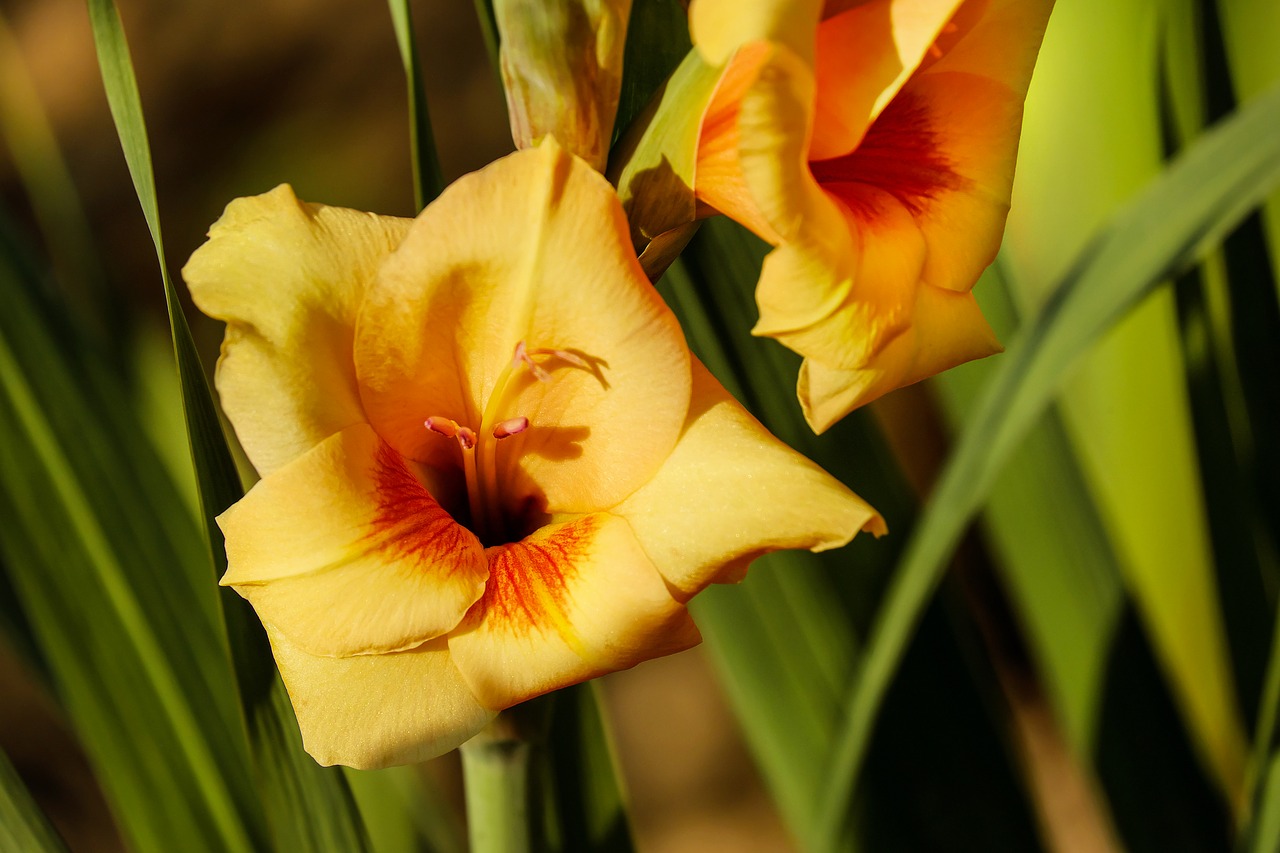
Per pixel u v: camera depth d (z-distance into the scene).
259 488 0.43
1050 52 0.58
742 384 0.55
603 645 0.43
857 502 0.43
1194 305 0.57
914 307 0.43
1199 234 0.49
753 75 0.42
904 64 0.42
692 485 0.43
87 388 0.55
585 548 0.44
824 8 0.43
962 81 0.45
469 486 0.45
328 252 0.43
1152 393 0.58
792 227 0.41
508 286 0.43
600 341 0.43
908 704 0.58
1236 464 0.58
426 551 0.43
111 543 0.54
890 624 0.51
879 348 0.43
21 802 0.50
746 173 0.41
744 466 0.43
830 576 0.58
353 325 0.44
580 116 0.43
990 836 0.58
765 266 0.41
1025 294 0.59
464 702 0.43
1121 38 0.57
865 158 0.45
